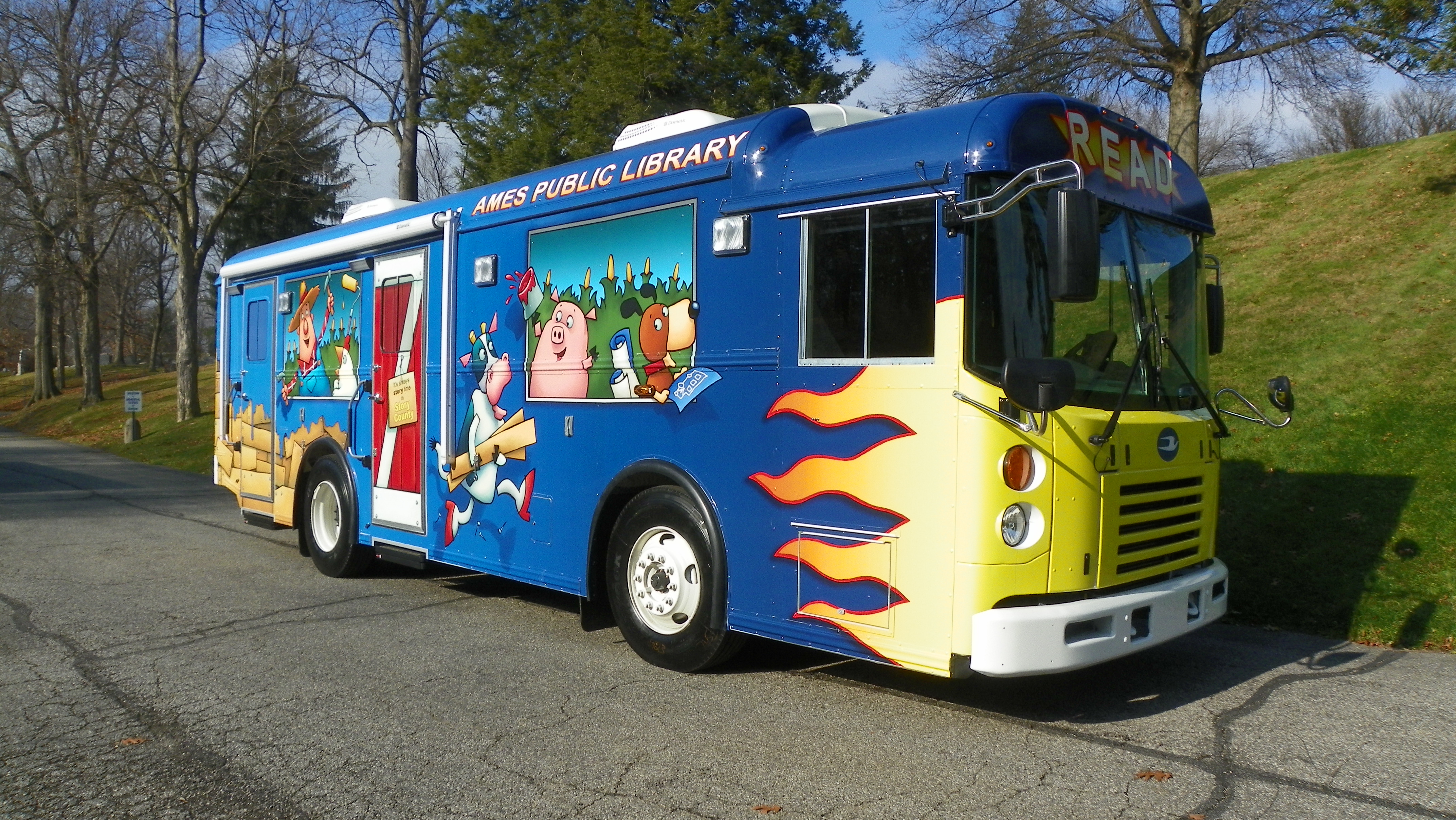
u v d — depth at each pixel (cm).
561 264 647
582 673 577
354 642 648
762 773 426
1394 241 1316
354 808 393
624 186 606
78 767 435
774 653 623
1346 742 464
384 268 814
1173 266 550
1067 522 455
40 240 3472
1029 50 1814
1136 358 488
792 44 1959
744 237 531
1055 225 417
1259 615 705
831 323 496
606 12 1834
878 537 473
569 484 638
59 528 1190
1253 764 437
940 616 451
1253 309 1259
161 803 398
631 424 596
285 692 540
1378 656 613
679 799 400
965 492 443
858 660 605
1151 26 1781
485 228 711
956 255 447
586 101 1817
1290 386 552
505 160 2033
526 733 475
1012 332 450
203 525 1227
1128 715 504
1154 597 484
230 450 1068
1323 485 855
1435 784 414
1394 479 830
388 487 805
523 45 2145
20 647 634
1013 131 450
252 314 1023
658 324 580
